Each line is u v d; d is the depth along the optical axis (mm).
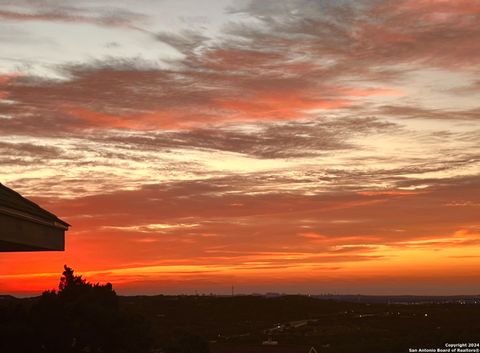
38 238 16438
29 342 23453
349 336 89188
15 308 25406
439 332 71250
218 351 69375
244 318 123000
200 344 43156
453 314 130125
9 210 14852
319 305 157750
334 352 67000
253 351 70000
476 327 77812
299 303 151875
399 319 120312
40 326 24312
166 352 40062
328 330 104188
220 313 123938
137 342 28594
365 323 114625
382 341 74562
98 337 26844
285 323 118812
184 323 105875
